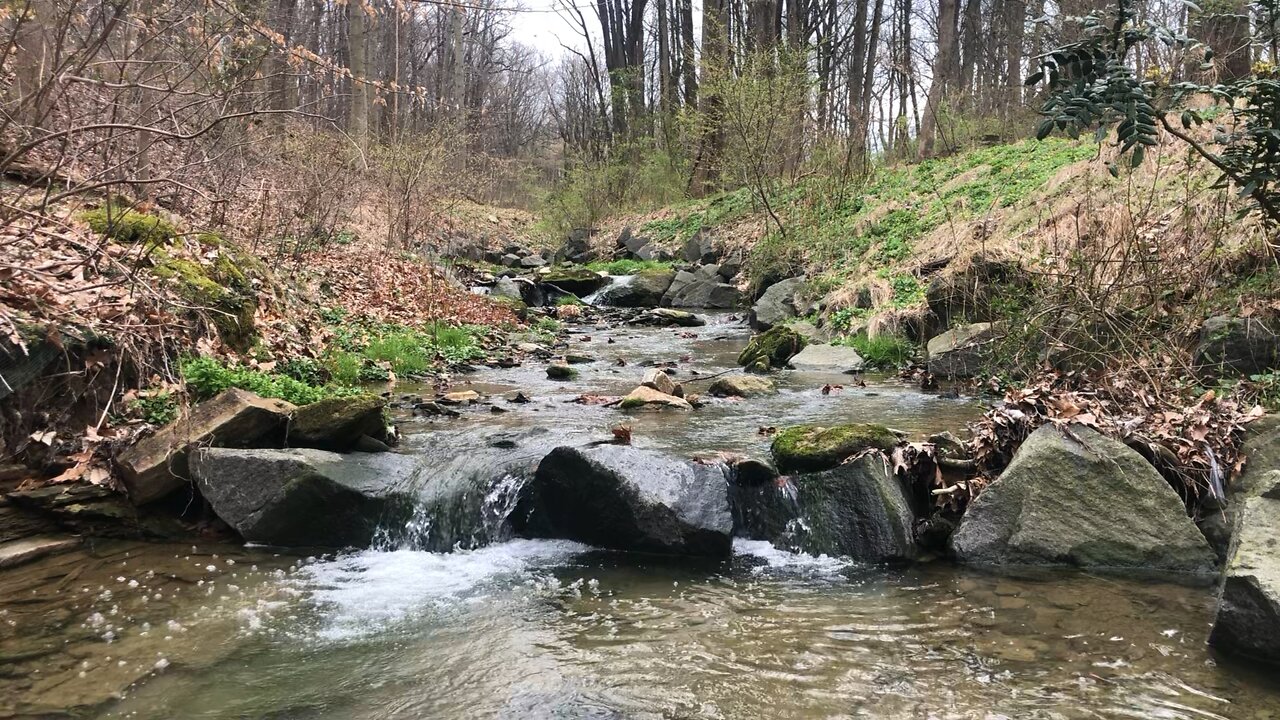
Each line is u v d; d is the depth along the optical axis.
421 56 43.94
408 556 4.95
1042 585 4.27
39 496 4.80
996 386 8.16
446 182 16.62
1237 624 3.40
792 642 3.66
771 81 17.03
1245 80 4.83
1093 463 4.61
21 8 5.45
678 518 4.87
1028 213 11.31
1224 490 4.69
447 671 3.44
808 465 5.25
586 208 27.42
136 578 4.44
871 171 18.53
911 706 3.09
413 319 11.56
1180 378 6.06
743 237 19.03
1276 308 6.25
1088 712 3.02
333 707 3.15
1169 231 7.66
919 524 4.98
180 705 3.16
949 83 24.61
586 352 11.95
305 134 13.45
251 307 7.61
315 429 5.60
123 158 7.64
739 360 10.85
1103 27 4.02
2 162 5.48
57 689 3.25
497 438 6.25
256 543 5.02
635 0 34.06
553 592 4.35
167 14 6.82
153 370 5.90
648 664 3.47
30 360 4.90
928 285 10.82
